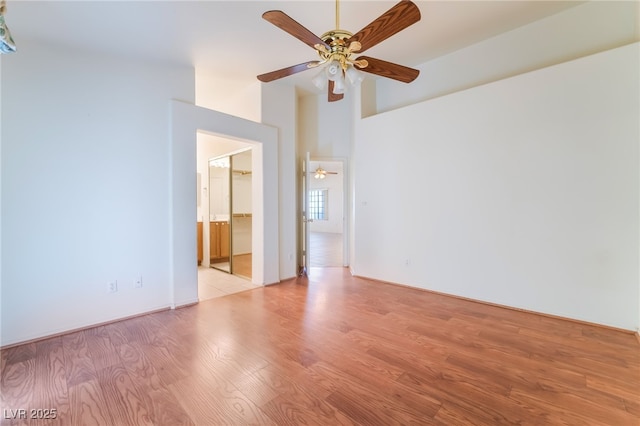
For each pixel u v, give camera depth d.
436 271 3.63
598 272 2.58
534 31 3.06
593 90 2.56
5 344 2.27
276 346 2.28
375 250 4.27
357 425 1.45
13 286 2.30
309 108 5.16
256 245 4.10
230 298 3.50
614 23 2.68
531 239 2.92
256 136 3.87
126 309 2.88
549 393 1.70
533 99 2.87
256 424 1.46
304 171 4.69
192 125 3.28
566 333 2.48
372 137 4.25
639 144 2.38
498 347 2.25
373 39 1.87
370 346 2.27
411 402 1.62
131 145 2.91
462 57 3.56
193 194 3.31
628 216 2.44
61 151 2.51
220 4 2.38
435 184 3.60
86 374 1.90
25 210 2.35
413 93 4.08
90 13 2.32
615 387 1.75
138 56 2.97
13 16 2.21
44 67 2.44
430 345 2.28
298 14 2.61
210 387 1.76
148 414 1.54
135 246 2.93
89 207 2.66
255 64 3.42
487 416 1.51
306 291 3.77
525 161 2.93
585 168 2.62
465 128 3.33
